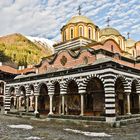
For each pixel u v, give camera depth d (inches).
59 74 1222.9
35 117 1317.7
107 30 1847.9
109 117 955.3
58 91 1392.7
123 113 1291.8
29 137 664.4
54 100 1475.1
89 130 847.1
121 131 824.9
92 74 1056.8
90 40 1660.9
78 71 1123.3
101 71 1016.2
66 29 1759.4
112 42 1525.6
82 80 1096.8
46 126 972.6
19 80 1514.5
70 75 1161.4
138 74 1222.3
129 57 1672.0
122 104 1302.9
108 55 1387.8
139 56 1820.9
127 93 1129.4
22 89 1621.6
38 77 1362.0
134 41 2161.7
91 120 1012.5
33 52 6668.3
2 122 1116.5
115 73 1022.4
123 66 1097.4
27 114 1392.7
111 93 976.3
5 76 2380.7
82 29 1712.6
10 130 819.4
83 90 1089.4
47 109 1523.1
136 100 1421.0
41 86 1406.3
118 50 1565.0
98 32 1817.2
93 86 1230.3
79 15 1803.6
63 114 1178.6
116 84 1232.2
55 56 1550.2
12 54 5610.2
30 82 1422.2
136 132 802.2
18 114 1460.4
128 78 1129.4
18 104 1583.4
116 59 1409.9
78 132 788.6
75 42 1641.2
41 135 711.7
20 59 5546.3
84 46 1534.2
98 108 1224.8
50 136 693.3
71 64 1434.5
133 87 1315.2
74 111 1331.2
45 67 1640.0
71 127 938.1
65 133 762.8
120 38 1855.3
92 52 1336.1
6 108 1584.6
